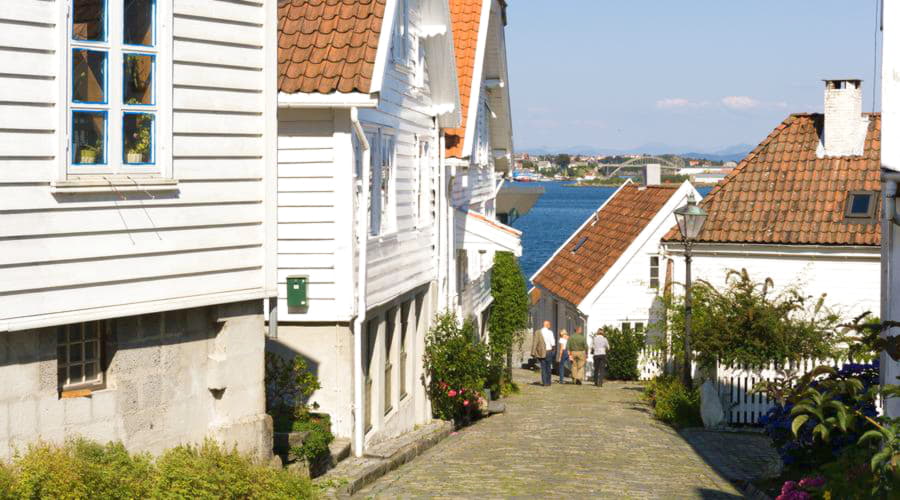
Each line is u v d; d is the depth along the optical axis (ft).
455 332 67.97
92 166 30.83
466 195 89.66
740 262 92.12
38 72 29.32
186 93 33.55
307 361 51.03
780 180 94.73
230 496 31.22
